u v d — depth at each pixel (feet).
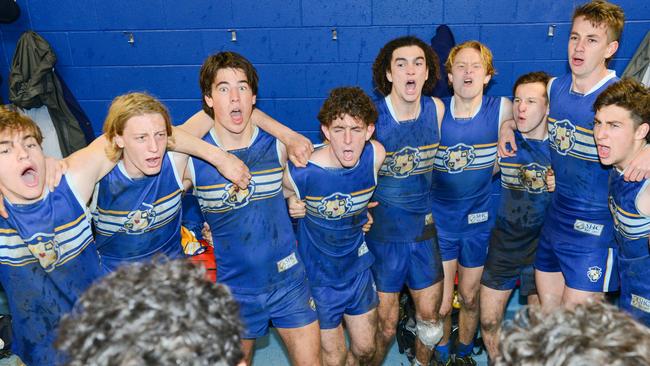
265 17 14.73
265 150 10.10
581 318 3.23
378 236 11.57
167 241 10.08
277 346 13.82
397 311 11.98
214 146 9.65
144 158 8.76
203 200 10.09
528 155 11.46
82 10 14.76
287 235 10.50
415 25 14.66
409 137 10.99
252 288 10.40
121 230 9.55
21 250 8.77
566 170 10.71
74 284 9.17
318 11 14.62
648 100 8.80
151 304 3.12
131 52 15.12
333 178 10.25
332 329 11.07
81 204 8.86
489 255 12.30
